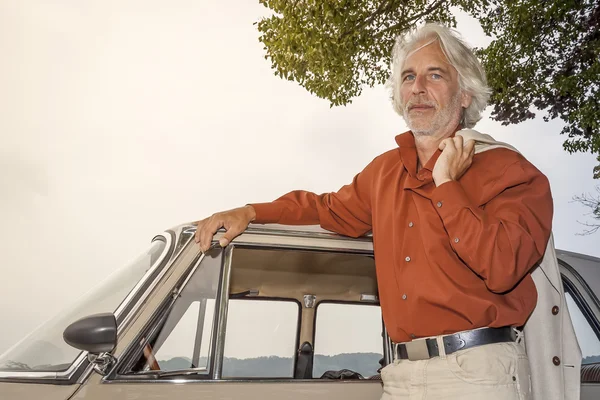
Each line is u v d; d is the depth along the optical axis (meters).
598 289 3.04
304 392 2.32
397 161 2.35
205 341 2.41
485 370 1.87
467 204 1.85
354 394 2.37
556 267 2.12
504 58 12.53
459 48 2.30
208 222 2.50
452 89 2.27
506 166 1.97
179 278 2.41
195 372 2.33
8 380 2.09
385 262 2.19
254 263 2.84
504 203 1.90
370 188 2.47
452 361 1.90
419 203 2.11
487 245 1.78
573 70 12.58
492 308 1.91
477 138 2.07
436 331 1.96
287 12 9.80
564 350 2.11
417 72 2.29
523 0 12.23
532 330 2.10
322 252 2.67
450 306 1.93
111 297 2.35
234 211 2.52
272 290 3.11
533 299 2.02
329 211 2.59
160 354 2.33
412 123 2.26
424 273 2.01
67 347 2.20
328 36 9.95
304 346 3.15
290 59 10.13
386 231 2.21
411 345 2.03
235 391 2.26
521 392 1.90
